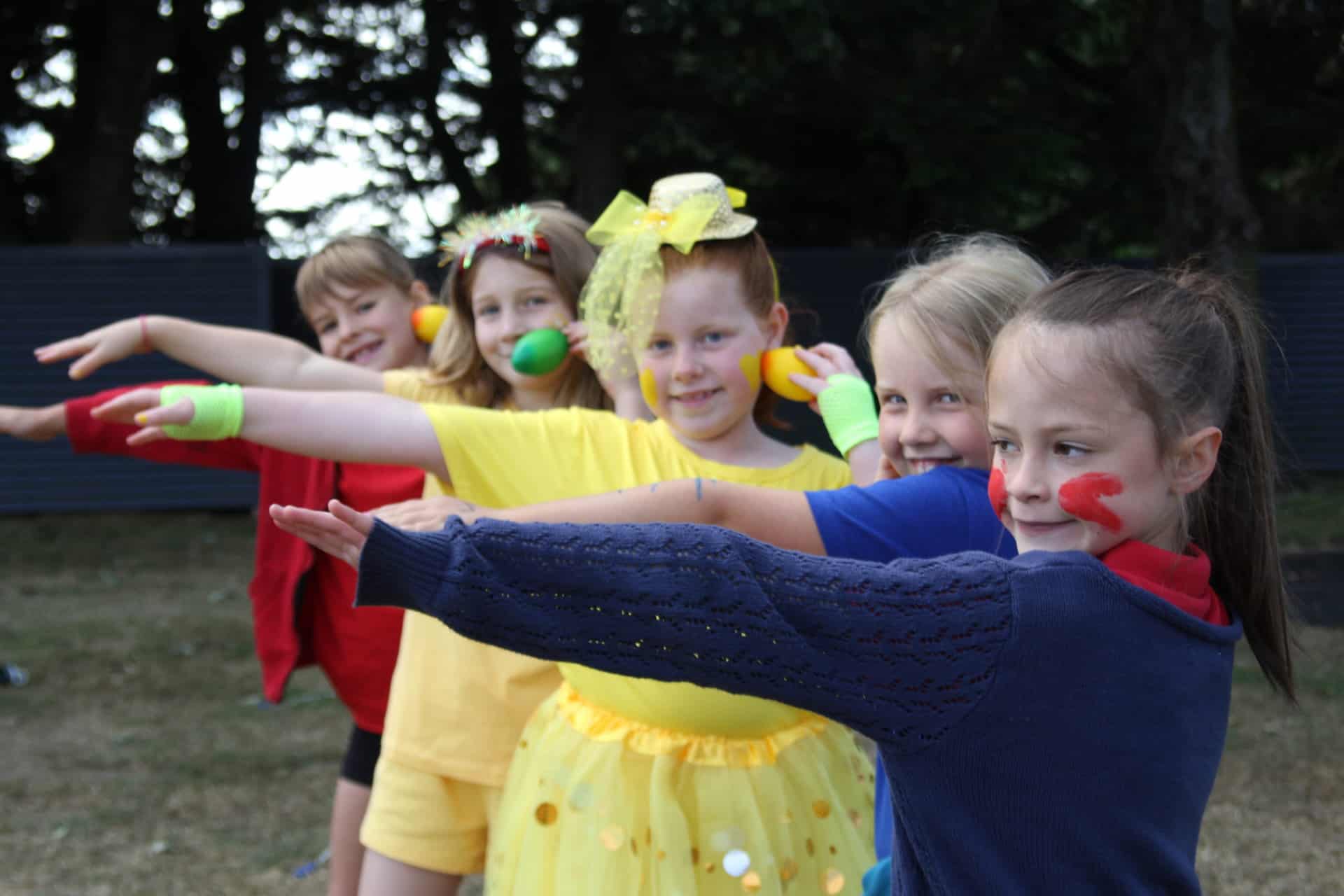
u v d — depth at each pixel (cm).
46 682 634
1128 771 128
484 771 246
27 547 1052
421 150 1639
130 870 397
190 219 1548
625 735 213
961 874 129
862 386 229
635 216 237
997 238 206
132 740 538
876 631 124
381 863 250
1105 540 132
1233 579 146
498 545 126
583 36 1241
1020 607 126
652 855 206
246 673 652
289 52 1538
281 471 315
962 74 1268
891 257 1318
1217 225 991
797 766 215
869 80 1244
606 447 218
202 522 1180
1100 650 127
